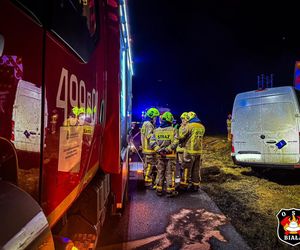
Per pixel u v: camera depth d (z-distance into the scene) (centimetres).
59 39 139
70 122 160
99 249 384
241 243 403
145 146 705
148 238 420
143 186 721
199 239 416
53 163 134
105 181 323
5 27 94
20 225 84
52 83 131
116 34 323
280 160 709
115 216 488
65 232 198
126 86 488
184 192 666
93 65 232
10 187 91
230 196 621
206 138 1975
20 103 103
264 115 737
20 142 104
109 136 312
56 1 130
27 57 107
